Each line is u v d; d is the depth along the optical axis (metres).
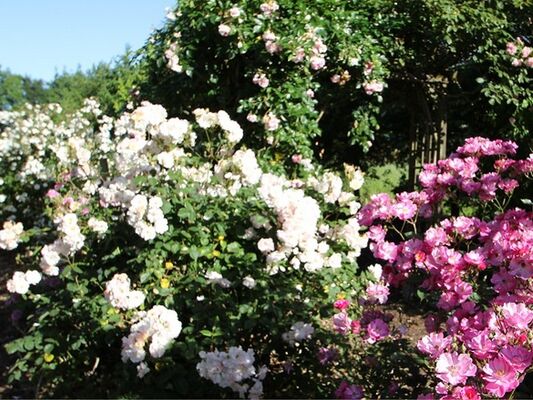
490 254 2.27
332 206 3.68
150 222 2.97
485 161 3.87
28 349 3.08
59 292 3.17
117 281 2.81
